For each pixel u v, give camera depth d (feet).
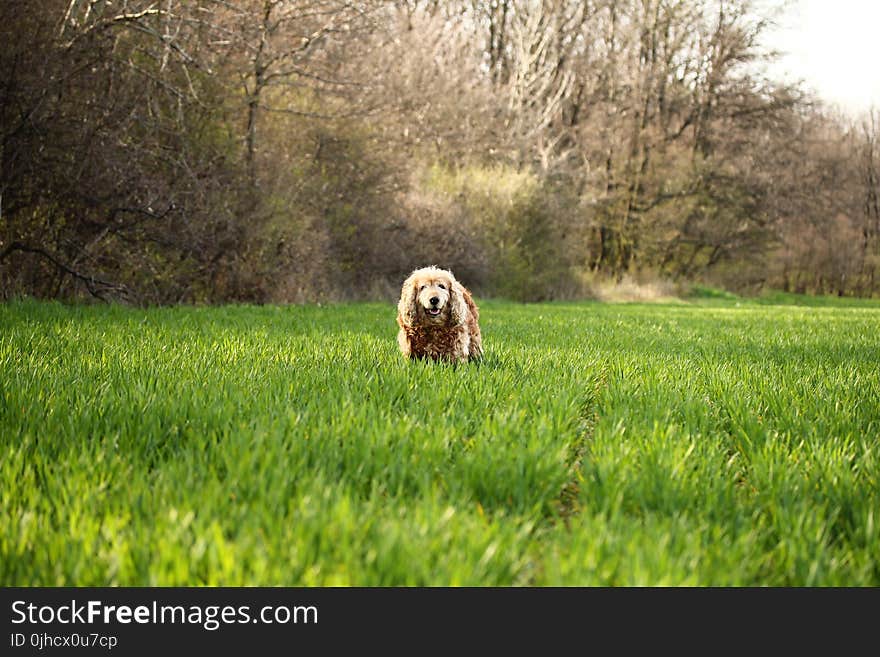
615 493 10.82
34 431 12.94
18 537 8.61
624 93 145.07
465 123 112.16
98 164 49.39
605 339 36.94
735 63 147.64
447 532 8.80
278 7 66.23
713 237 145.18
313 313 49.06
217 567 8.11
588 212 124.16
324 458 11.76
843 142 176.24
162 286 57.00
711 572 8.30
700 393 19.60
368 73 76.74
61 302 48.42
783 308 104.83
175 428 13.11
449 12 143.43
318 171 75.87
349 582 7.95
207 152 59.52
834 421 16.22
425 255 85.92
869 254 181.37
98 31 47.83
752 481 12.37
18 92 45.55
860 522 10.14
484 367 22.52
